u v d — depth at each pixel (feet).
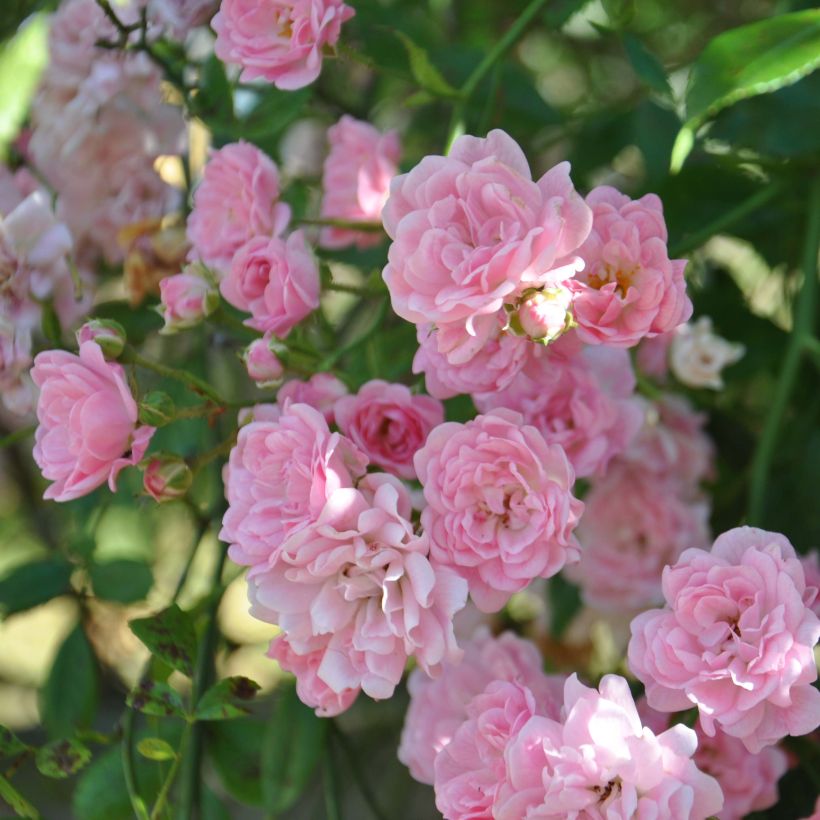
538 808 1.87
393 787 2.63
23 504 2.96
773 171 2.33
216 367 2.65
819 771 2.15
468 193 1.89
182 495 2.02
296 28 2.07
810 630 1.88
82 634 2.27
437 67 2.40
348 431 1.98
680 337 2.31
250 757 2.17
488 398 2.03
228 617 2.68
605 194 1.96
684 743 1.88
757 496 2.21
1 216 2.25
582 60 2.78
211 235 2.14
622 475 2.35
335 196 2.33
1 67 2.04
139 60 2.28
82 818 2.14
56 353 1.98
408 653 1.92
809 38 1.98
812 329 2.28
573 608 2.43
